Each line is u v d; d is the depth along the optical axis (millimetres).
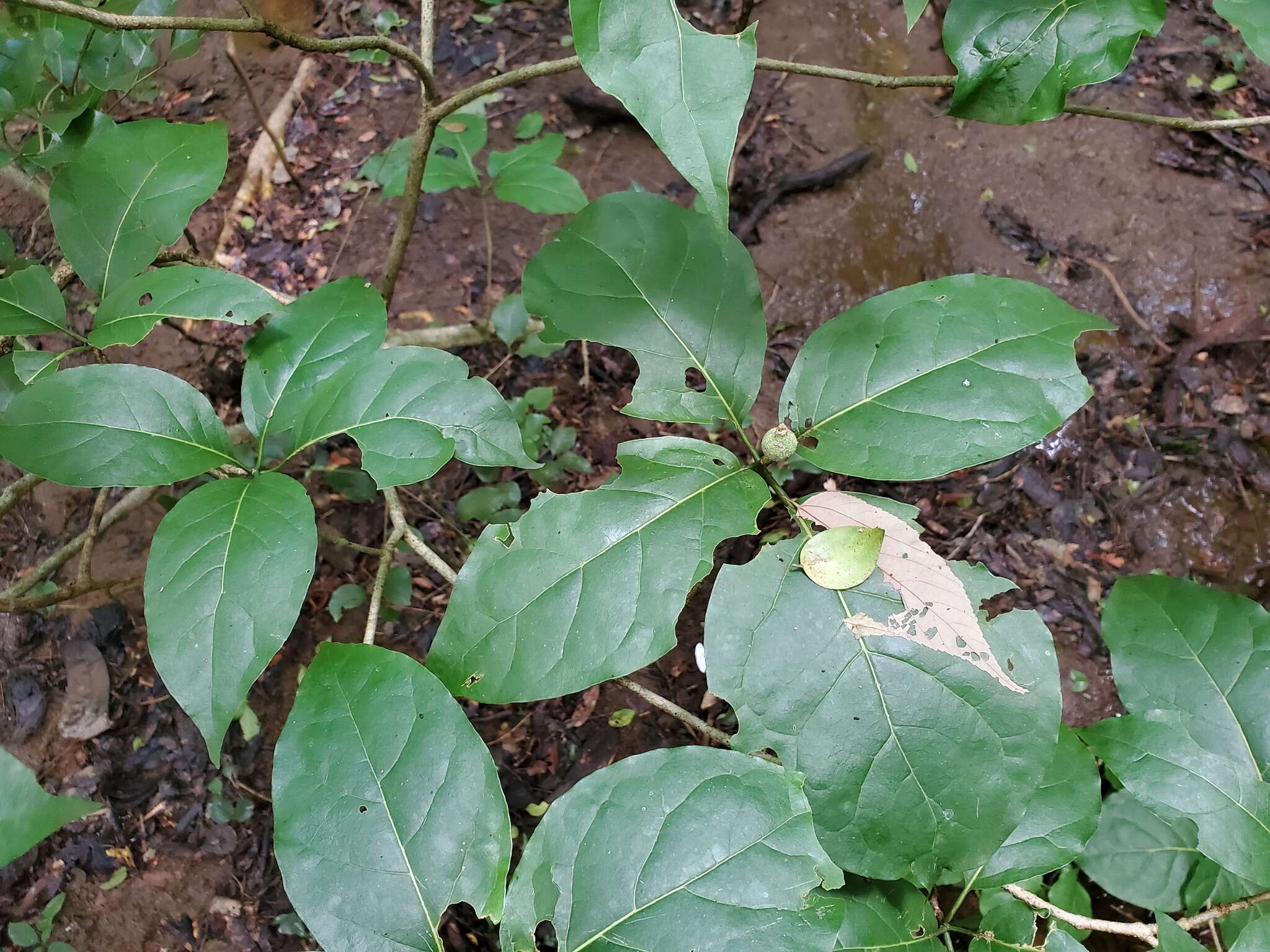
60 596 562
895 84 462
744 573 392
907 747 372
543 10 1100
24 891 682
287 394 439
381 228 945
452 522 783
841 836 372
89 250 456
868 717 374
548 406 814
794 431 432
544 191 736
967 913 644
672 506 403
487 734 718
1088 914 562
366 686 375
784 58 1057
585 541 394
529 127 847
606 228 456
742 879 350
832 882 351
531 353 779
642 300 450
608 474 810
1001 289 437
